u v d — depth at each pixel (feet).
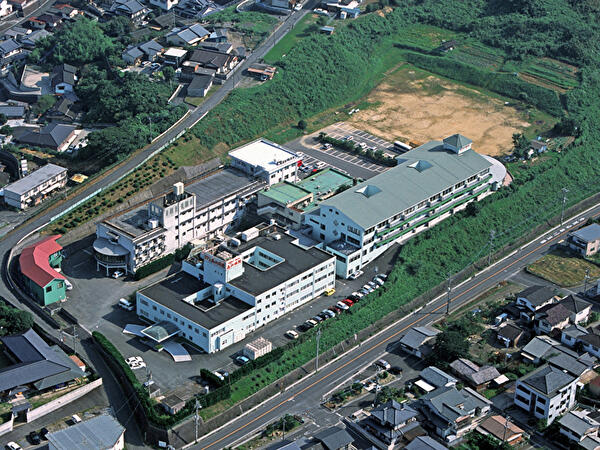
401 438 572.51
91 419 562.66
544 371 605.31
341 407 608.19
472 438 577.43
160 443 565.94
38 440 563.89
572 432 574.15
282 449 538.06
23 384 590.55
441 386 616.80
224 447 566.77
